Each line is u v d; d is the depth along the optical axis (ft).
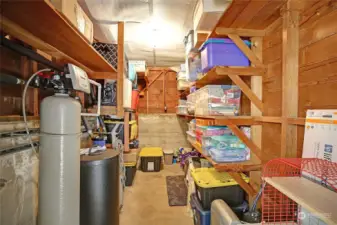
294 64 4.65
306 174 3.56
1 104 4.24
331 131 3.53
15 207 4.17
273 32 5.61
